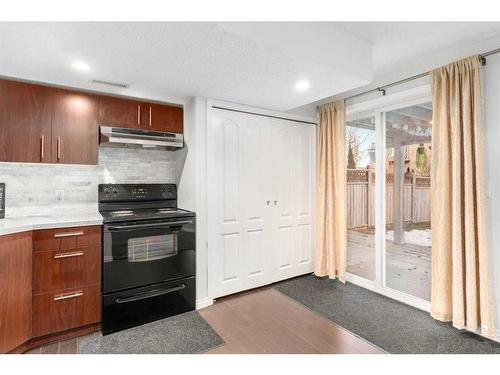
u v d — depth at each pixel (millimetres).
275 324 2348
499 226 2010
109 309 2213
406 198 3002
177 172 3123
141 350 1973
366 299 2836
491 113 2049
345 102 3223
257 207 3098
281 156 3297
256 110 3039
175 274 2531
